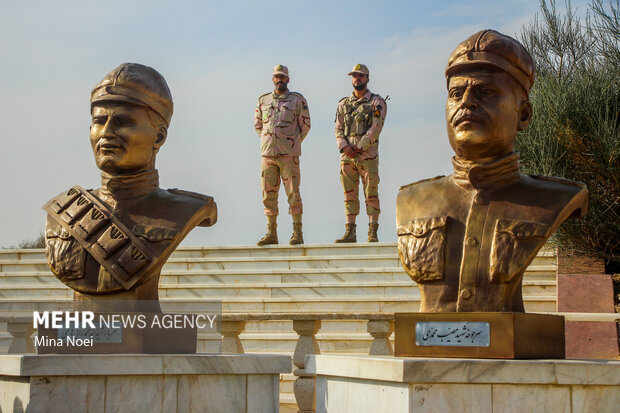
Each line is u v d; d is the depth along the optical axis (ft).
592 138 32.22
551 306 30.83
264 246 39.01
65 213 18.83
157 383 16.84
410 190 17.65
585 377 14.42
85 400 16.37
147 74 18.74
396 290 34.32
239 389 17.52
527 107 17.06
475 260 16.01
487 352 15.06
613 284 32.37
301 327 23.52
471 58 16.35
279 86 40.50
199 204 18.67
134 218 18.45
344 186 40.04
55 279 39.01
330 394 16.71
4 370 16.62
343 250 37.93
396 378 14.33
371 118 39.50
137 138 18.40
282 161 40.09
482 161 16.65
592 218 31.76
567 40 36.91
